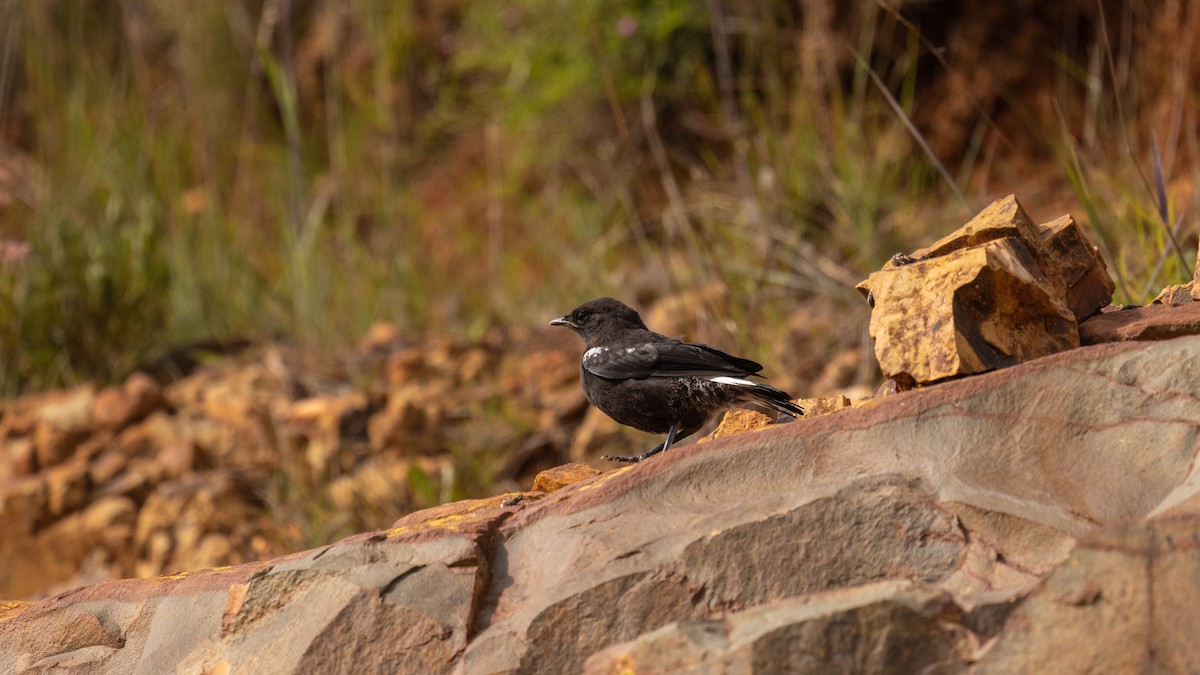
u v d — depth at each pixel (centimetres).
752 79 1556
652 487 572
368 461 1173
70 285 1529
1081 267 666
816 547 518
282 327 1659
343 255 1761
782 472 557
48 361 1523
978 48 1554
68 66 2080
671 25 1650
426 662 537
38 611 638
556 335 1457
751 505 541
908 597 473
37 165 1927
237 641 577
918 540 511
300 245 1669
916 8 1559
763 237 1347
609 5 1730
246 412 1283
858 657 468
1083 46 1513
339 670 547
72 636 623
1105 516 497
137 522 1158
